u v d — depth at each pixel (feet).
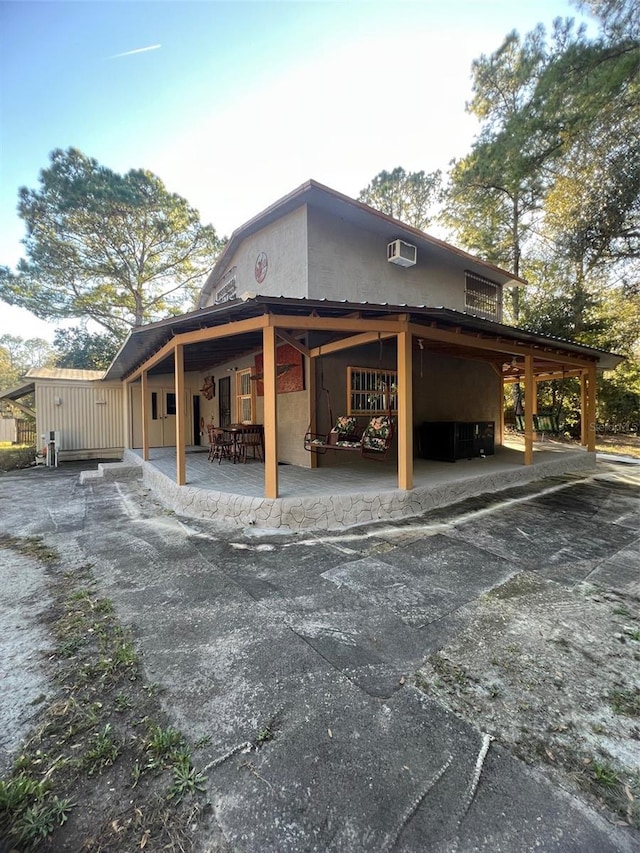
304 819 4.46
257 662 7.30
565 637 8.08
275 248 25.38
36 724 5.89
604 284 43.75
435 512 17.17
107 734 5.69
